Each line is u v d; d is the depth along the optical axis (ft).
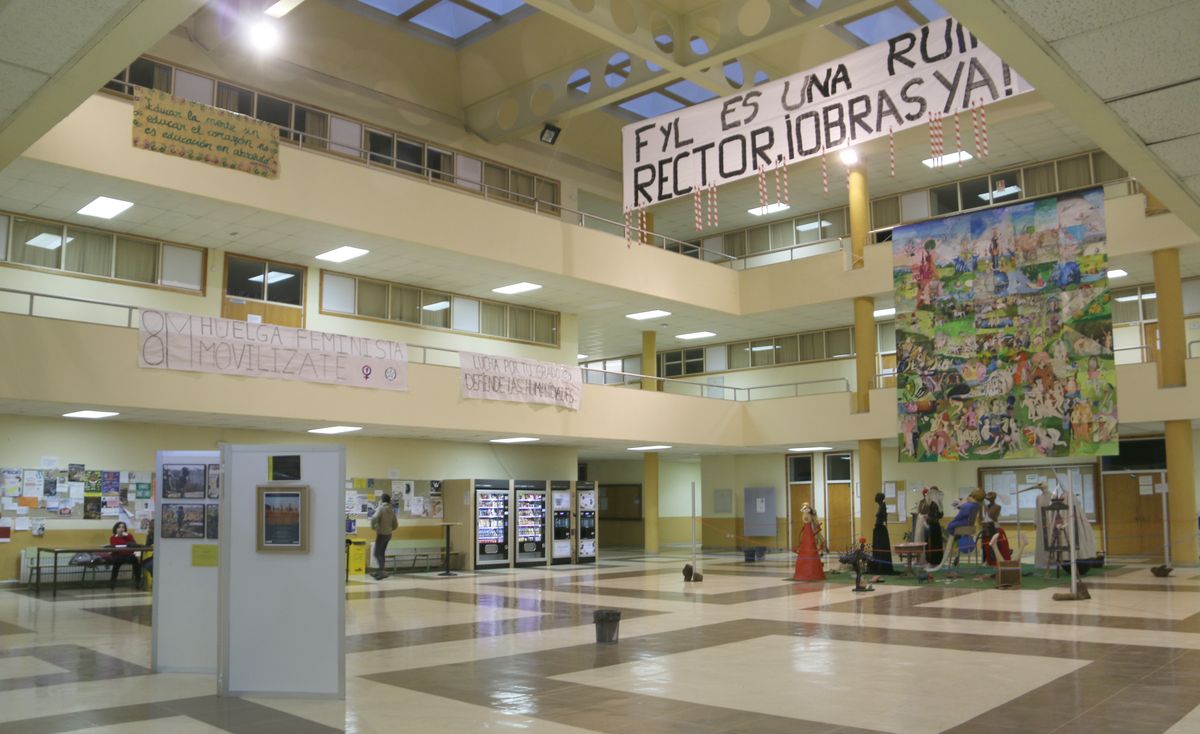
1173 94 20.07
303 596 28.91
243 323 66.03
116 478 69.77
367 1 81.87
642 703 27.55
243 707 27.35
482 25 87.20
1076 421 78.64
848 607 53.26
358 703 27.73
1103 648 37.27
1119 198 82.28
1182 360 78.79
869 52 72.43
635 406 93.04
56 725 25.17
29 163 57.52
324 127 81.76
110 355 59.67
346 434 82.17
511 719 25.53
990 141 90.94
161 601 33.63
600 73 82.48
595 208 111.34
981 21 17.72
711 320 107.34
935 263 87.04
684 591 63.41
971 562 85.05
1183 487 78.79
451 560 86.53
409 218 74.69
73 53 23.20
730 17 72.54
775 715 25.88
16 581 65.26
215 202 65.00
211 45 73.41
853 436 94.27
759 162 76.74
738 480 123.65
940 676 31.63
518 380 82.84
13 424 65.46
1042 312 81.15
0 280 65.46
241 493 29.68
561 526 92.73
